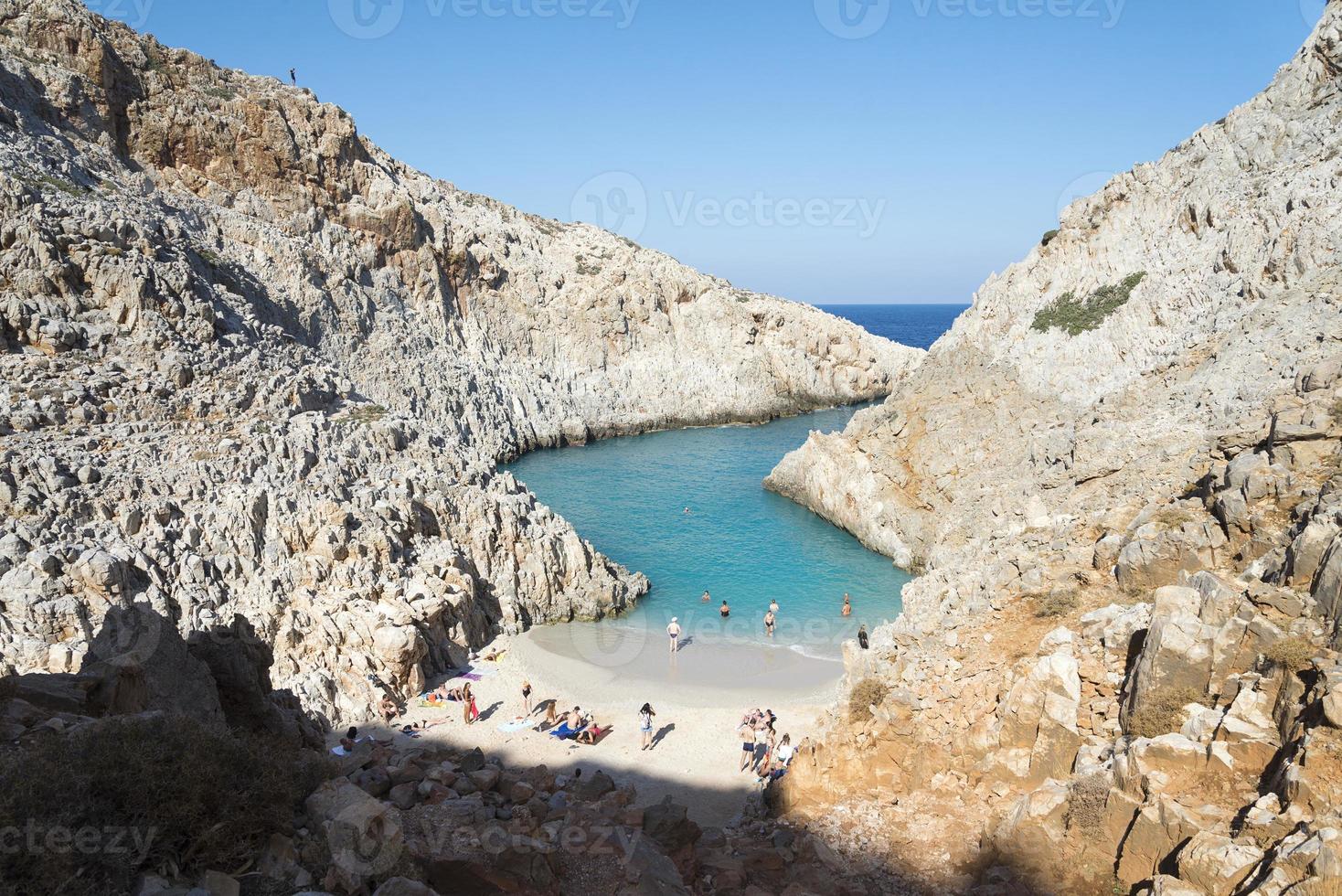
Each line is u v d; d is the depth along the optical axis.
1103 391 45.78
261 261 77.94
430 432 55.06
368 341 85.44
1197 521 21.64
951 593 27.41
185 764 12.55
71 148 67.25
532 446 97.81
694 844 18.83
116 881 10.70
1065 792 15.71
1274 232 37.91
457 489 45.94
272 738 17.83
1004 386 52.34
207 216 77.44
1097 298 50.06
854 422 62.31
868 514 57.19
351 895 12.56
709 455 94.44
